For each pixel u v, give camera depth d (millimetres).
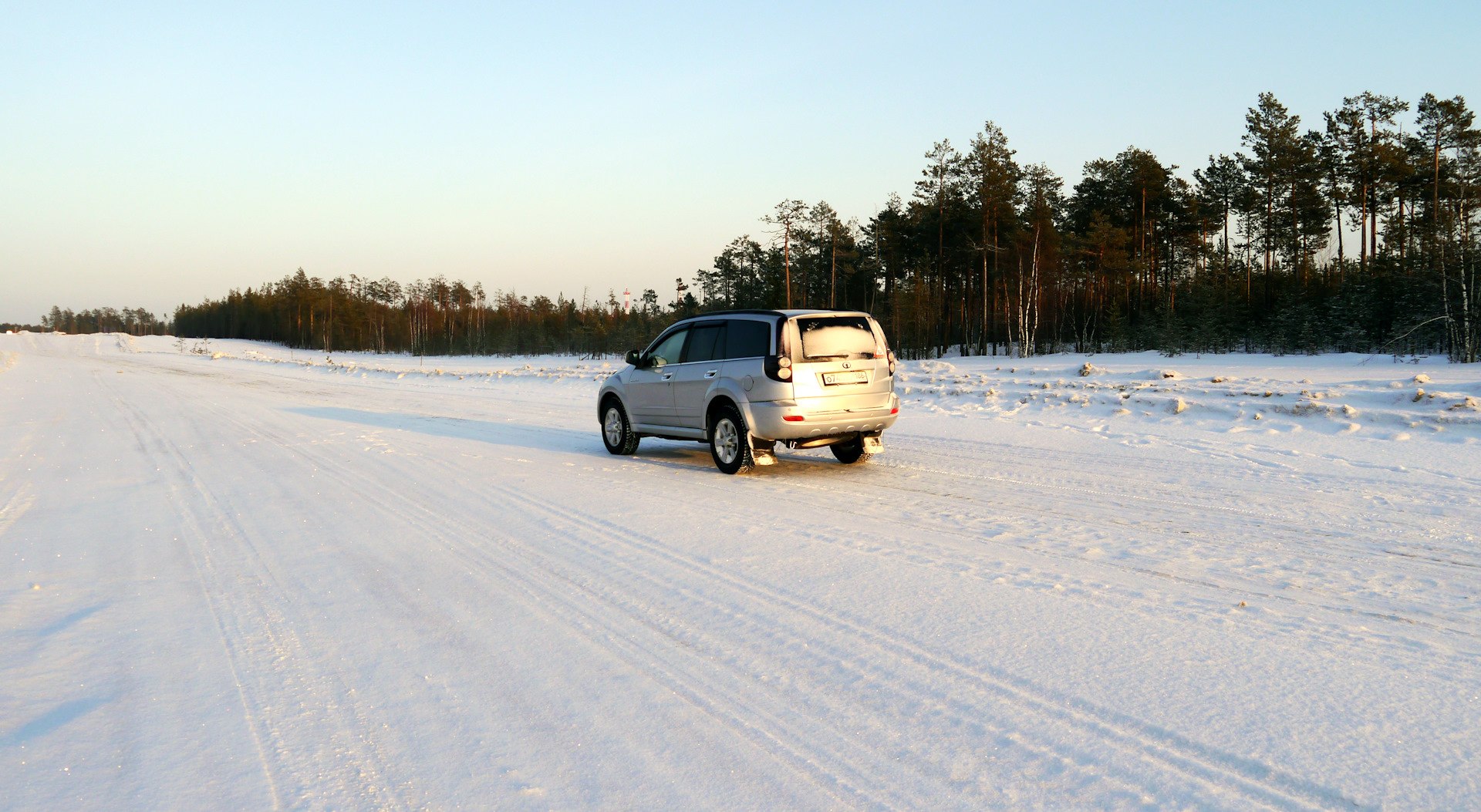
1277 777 2881
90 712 3631
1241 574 5340
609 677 3883
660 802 2811
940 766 3012
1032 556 5867
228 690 3842
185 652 4336
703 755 3131
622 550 6242
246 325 173250
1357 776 2879
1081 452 10781
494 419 17609
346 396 26578
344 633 4562
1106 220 59125
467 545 6520
